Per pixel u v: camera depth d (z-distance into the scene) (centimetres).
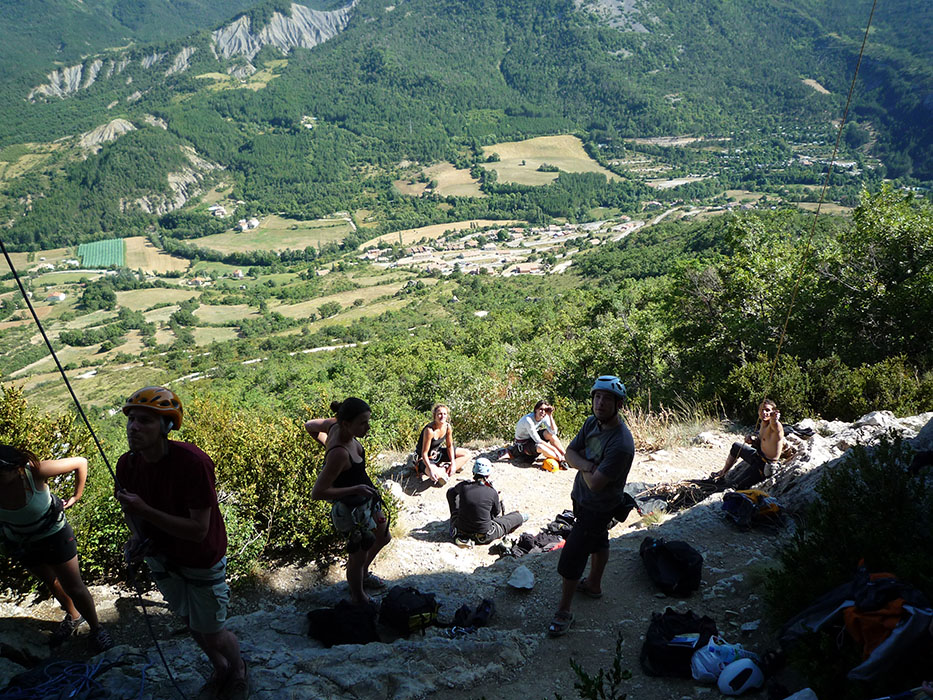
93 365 13538
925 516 334
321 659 331
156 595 440
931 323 1198
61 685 285
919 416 682
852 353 1275
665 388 1420
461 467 749
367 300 18450
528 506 648
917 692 229
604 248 19962
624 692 311
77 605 339
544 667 340
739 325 1527
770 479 585
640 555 454
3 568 388
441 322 12194
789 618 330
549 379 1869
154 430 253
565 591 369
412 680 314
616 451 346
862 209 1423
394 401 1588
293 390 2275
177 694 286
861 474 360
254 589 465
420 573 493
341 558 503
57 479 459
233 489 523
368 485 383
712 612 385
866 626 264
